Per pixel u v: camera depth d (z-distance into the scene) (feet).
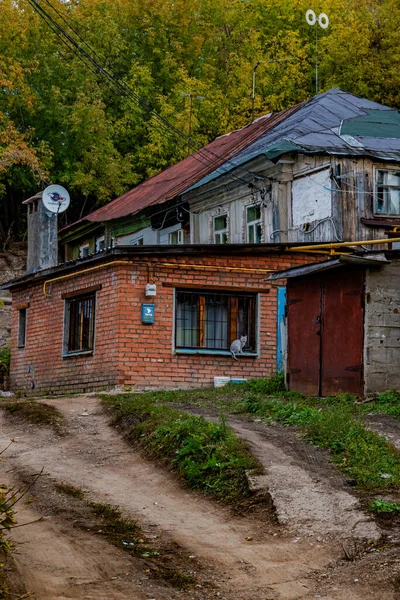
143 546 29.55
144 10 135.33
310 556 28.02
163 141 121.19
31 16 123.13
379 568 26.25
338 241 70.95
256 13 140.56
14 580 25.62
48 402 57.93
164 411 48.21
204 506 34.76
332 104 86.53
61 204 85.76
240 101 124.36
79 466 41.52
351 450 38.68
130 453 43.52
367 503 32.09
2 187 116.26
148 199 96.99
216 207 87.15
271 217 78.48
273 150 75.25
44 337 75.36
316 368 55.31
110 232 107.14
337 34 126.21
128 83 126.11
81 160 122.21
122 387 63.10
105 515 33.53
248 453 38.99
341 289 53.93
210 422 44.32
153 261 64.49
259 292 67.21
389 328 52.54
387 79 122.72
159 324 64.39
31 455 43.88
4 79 113.19
